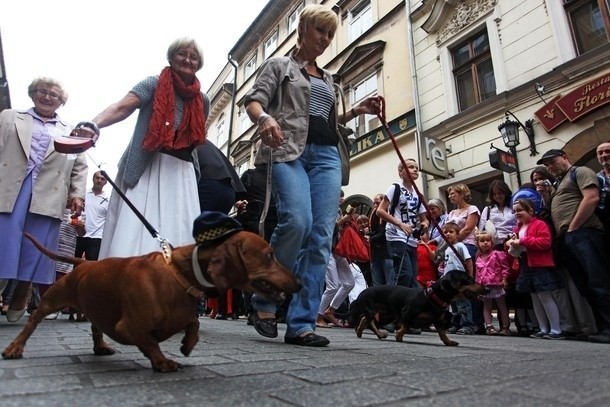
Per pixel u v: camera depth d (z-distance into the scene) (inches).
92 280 76.3
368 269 267.4
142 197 115.9
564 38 310.3
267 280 71.2
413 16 445.7
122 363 78.7
